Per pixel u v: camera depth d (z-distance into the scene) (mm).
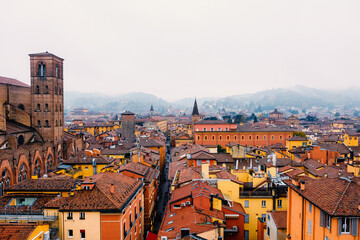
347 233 32062
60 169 74188
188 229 40281
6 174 84375
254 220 60438
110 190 50250
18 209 48031
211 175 64562
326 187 37906
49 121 121750
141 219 63031
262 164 85312
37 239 36062
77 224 45688
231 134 171375
